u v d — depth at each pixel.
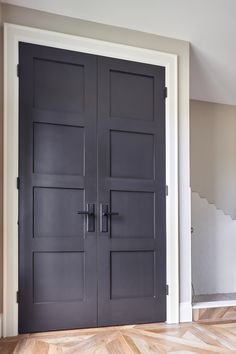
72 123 2.61
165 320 2.72
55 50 2.60
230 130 4.18
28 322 2.38
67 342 2.23
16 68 2.47
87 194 2.61
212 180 4.03
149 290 2.71
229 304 2.95
